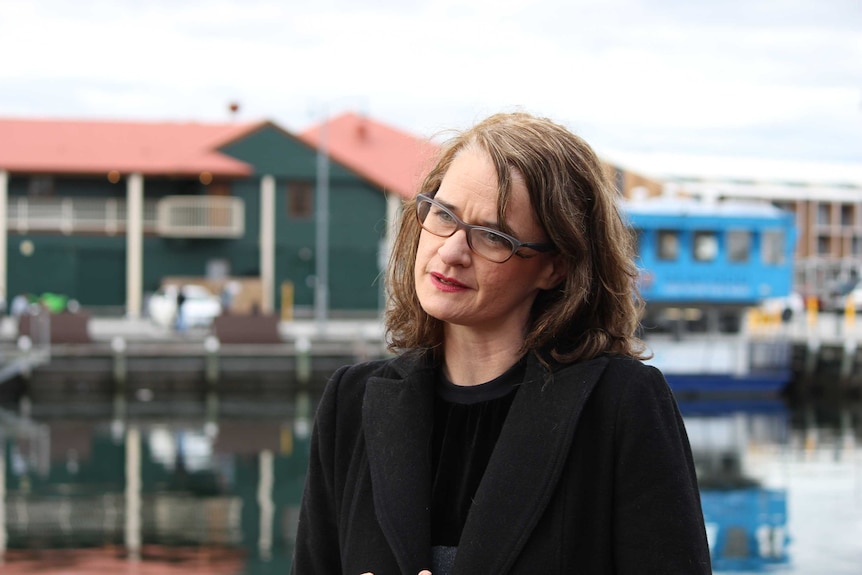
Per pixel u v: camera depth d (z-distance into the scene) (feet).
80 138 139.95
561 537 5.83
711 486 49.42
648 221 79.25
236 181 138.62
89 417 73.92
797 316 123.75
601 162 6.44
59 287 135.95
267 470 53.11
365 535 6.18
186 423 71.05
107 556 35.99
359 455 6.49
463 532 5.84
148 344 95.76
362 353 90.33
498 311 6.20
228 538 38.60
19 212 135.33
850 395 91.61
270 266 138.62
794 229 80.59
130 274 136.87
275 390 88.79
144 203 138.51
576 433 5.97
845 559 35.83
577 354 6.15
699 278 80.07
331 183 139.23
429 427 6.27
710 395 83.61
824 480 51.16
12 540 38.11
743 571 34.24
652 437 5.93
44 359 85.35
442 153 6.54
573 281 6.21
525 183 6.13
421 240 6.34
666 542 5.82
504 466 5.87
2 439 63.05
